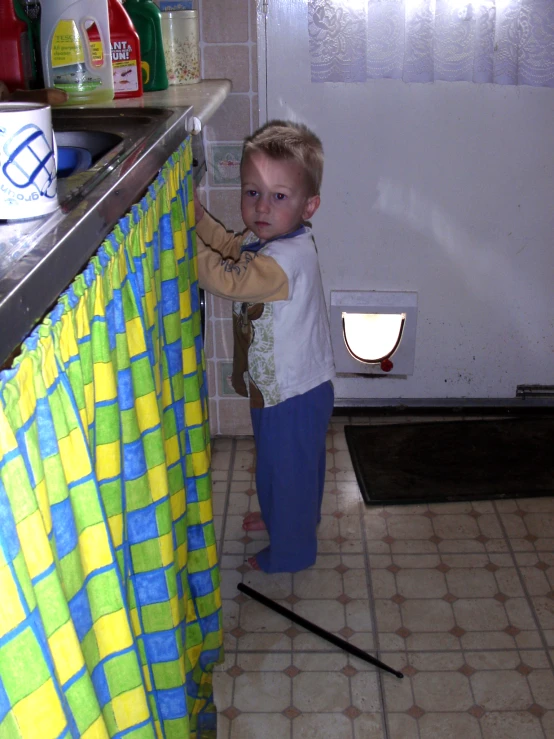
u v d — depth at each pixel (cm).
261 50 198
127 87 150
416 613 167
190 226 129
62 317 61
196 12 175
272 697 148
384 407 242
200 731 139
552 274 224
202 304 199
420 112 206
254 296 148
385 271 226
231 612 168
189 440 125
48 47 136
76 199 73
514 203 216
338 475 214
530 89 202
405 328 231
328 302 230
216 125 197
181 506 115
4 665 50
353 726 142
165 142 104
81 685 60
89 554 68
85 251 67
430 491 205
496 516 196
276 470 165
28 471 54
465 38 196
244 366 169
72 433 63
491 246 221
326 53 196
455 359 236
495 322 231
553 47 195
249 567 181
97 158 118
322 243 223
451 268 224
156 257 99
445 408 241
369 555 184
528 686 149
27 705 52
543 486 206
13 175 67
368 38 197
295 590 174
